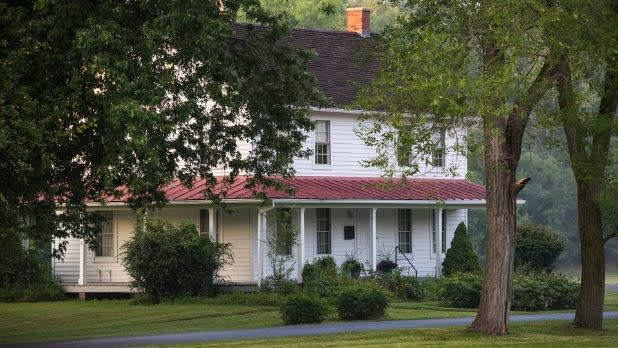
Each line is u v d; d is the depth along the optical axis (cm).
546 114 3222
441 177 6412
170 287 5225
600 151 3469
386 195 5794
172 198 5422
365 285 4941
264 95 3812
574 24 2981
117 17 3209
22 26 3117
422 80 2984
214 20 3312
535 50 3014
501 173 3400
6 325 4412
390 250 6169
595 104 3928
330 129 5953
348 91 6062
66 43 3175
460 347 3045
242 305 4988
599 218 3772
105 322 4416
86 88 3206
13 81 3058
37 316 4716
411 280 5550
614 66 3319
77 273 5888
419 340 3259
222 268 5491
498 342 3188
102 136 3259
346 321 4316
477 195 6181
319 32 6462
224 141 3931
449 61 3005
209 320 4388
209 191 4150
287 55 3856
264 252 5459
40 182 3281
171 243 5172
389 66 3241
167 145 3756
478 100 2945
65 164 3491
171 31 3234
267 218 5491
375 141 3406
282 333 3728
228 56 3762
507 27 2997
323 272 5328
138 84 3148
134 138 3047
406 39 3312
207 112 3934
